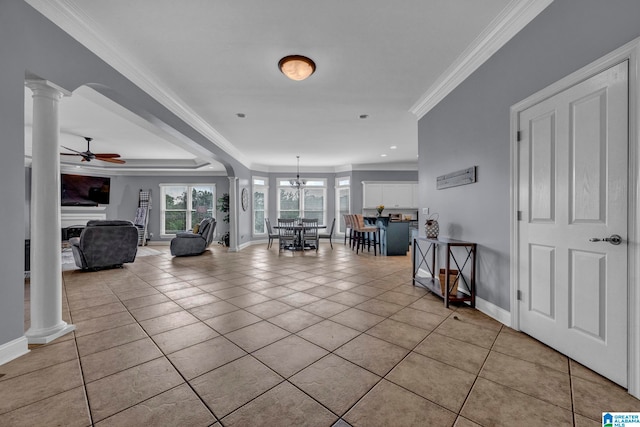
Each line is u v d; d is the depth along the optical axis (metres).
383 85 3.35
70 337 2.18
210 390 1.52
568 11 1.82
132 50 2.60
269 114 4.28
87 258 4.58
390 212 8.80
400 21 2.24
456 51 2.67
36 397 1.46
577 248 1.78
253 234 8.65
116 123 4.82
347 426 1.26
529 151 2.16
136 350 1.97
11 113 1.75
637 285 1.46
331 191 9.16
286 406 1.39
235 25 2.27
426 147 3.86
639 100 1.43
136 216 8.79
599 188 1.65
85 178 8.22
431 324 2.42
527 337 2.16
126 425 1.27
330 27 2.31
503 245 2.43
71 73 2.16
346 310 2.78
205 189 9.22
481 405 1.39
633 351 1.47
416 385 1.56
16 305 1.83
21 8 1.79
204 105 3.91
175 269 4.84
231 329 2.33
